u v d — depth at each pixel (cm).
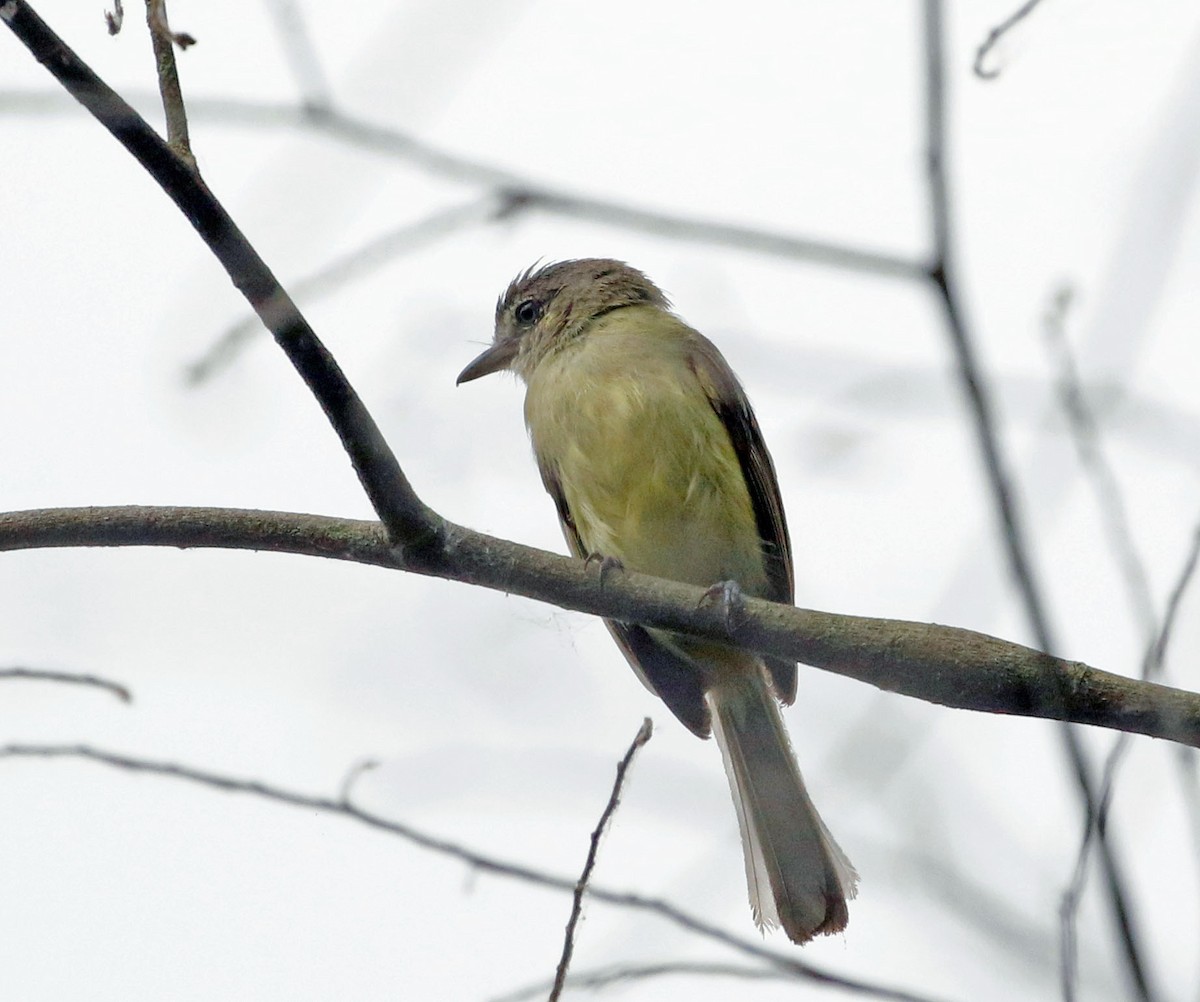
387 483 746
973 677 705
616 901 682
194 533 767
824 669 765
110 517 763
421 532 769
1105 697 671
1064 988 527
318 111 596
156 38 658
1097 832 473
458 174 593
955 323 501
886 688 743
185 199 639
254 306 672
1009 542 473
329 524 777
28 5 587
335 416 721
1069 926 529
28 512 766
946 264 508
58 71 602
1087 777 478
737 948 656
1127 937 458
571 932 681
